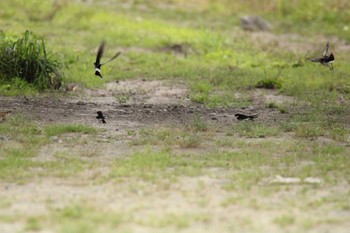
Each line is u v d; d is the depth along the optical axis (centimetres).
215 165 1195
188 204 998
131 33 2656
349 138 1419
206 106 1730
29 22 2664
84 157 1242
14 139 1355
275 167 1191
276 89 1936
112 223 914
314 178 1123
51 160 1214
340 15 3206
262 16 3247
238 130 1470
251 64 2273
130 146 1327
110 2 3416
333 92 1881
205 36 2612
